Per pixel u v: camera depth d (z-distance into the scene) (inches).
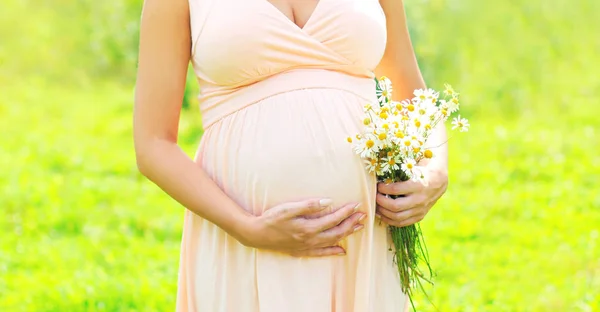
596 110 489.4
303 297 105.7
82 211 325.7
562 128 457.1
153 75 106.6
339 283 108.7
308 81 106.7
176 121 108.5
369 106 106.3
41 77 616.4
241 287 107.7
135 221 315.0
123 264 265.0
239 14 104.2
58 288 234.8
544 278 248.2
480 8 599.2
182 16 106.8
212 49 104.7
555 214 314.2
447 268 257.3
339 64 108.3
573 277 247.4
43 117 502.3
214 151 108.4
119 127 477.7
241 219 103.5
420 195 108.6
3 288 237.0
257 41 104.0
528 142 418.9
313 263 106.4
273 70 106.0
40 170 382.6
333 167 105.3
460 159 391.5
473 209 320.5
